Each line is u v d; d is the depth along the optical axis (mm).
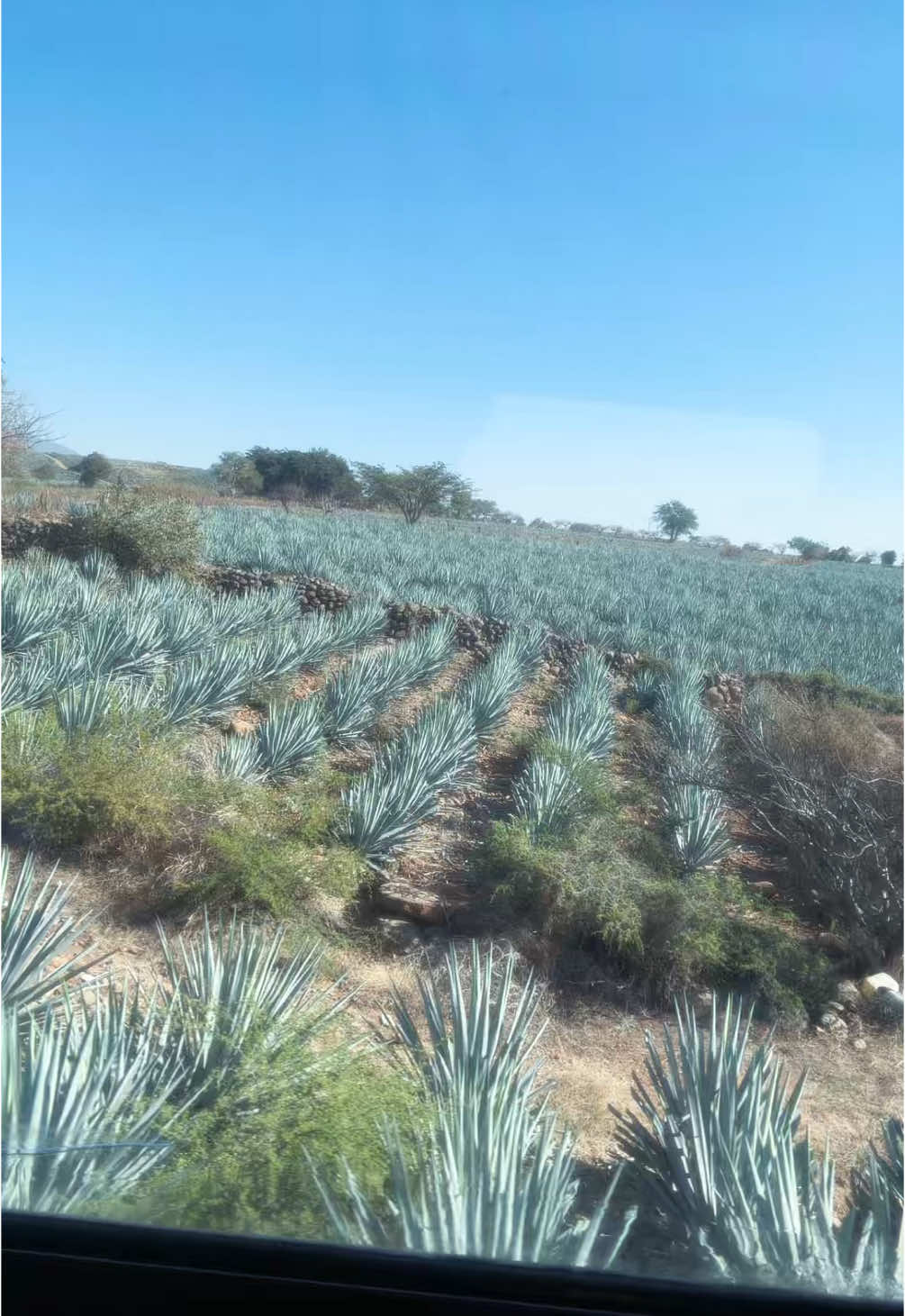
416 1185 3393
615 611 21047
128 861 7199
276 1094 3750
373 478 29031
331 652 15609
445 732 10797
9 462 22234
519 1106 3938
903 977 7477
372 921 7359
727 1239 3371
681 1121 4020
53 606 13297
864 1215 3869
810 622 22625
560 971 6918
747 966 6930
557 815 8758
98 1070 3742
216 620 15266
